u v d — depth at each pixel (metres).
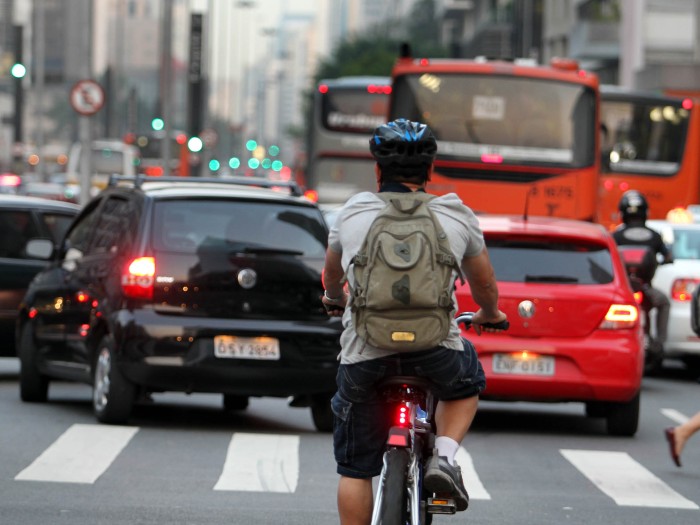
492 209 64.00
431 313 15.20
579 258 34.12
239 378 31.30
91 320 32.78
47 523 21.02
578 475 27.92
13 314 41.41
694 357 52.31
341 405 16.02
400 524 14.88
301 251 32.19
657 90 116.31
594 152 64.19
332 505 23.33
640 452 31.53
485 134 64.12
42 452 27.92
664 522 22.86
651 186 81.81
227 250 31.73
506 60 67.44
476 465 28.78
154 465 26.92
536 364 33.19
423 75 64.50
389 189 15.90
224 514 22.12
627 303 33.62
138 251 31.62
